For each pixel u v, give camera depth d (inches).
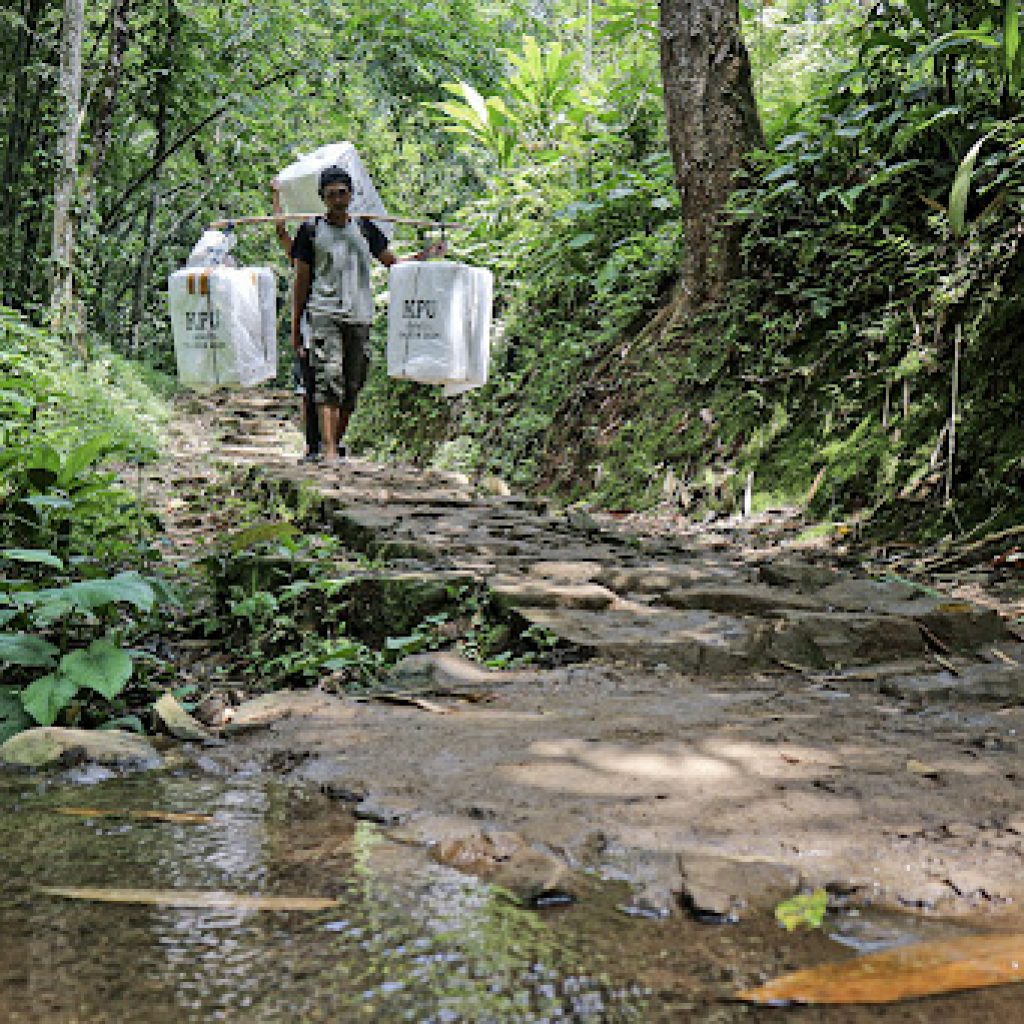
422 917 53.4
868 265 248.7
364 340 299.9
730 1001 45.2
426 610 142.2
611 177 398.0
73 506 132.3
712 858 61.2
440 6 792.3
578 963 48.5
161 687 119.2
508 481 350.9
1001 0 225.5
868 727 92.0
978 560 178.5
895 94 261.4
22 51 499.8
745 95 299.1
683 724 93.2
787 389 259.1
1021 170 214.1
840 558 197.9
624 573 156.3
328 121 764.0
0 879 58.1
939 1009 44.8
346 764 82.7
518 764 80.9
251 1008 43.5
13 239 507.5
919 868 60.8
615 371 333.7
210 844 64.8
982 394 207.8
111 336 784.3
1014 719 94.7
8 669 115.5
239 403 639.8
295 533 175.8
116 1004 43.7
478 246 454.6
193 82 713.6
